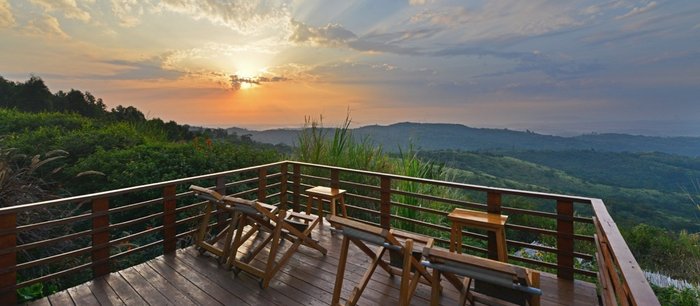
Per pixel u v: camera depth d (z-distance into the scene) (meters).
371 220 6.27
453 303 2.64
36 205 2.60
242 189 7.52
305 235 3.29
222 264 3.28
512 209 3.25
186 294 2.72
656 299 1.12
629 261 1.49
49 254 4.91
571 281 2.99
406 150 6.33
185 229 6.37
